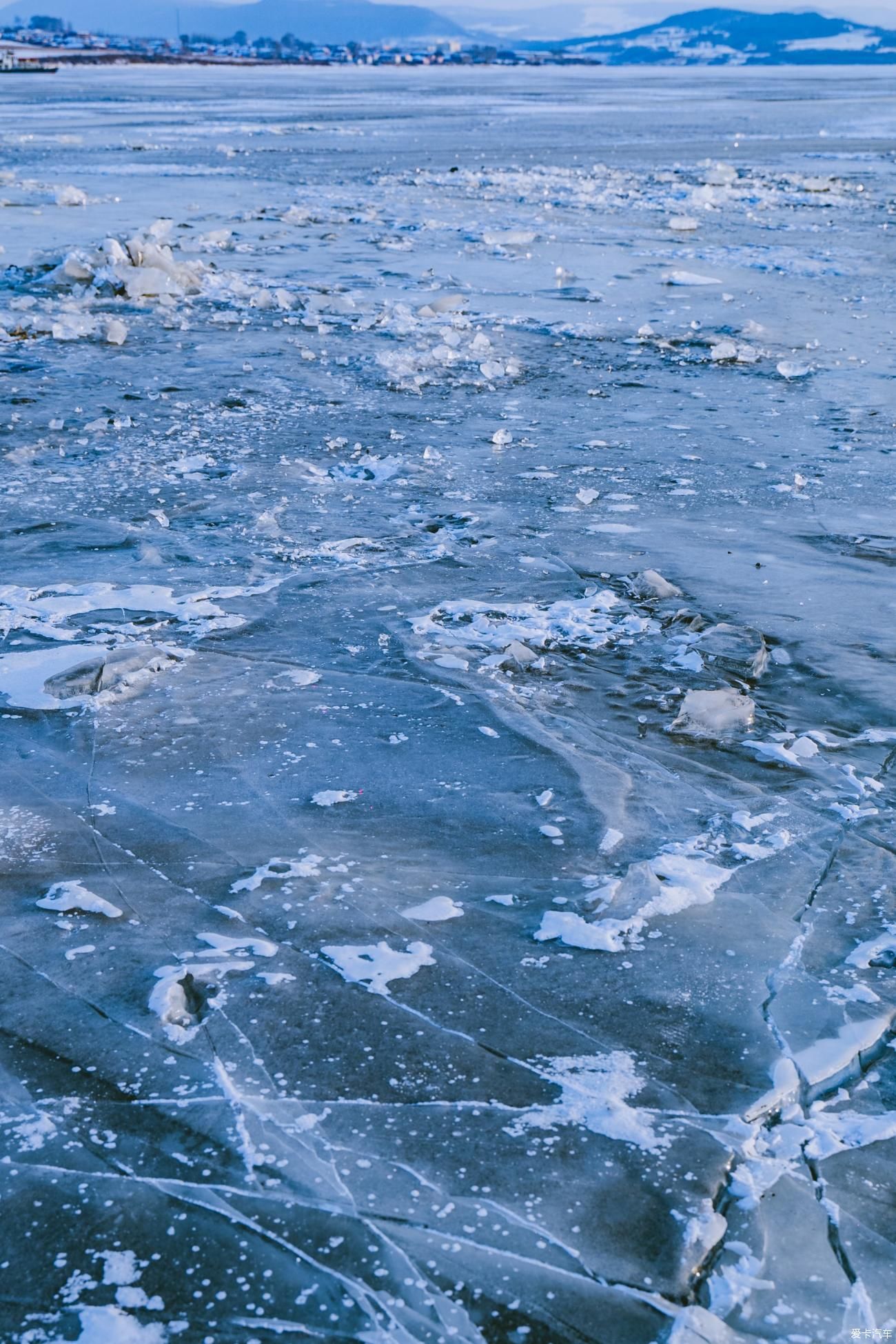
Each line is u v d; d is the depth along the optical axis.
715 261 14.89
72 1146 2.06
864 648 4.38
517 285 13.12
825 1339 1.73
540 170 26.30
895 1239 1.90
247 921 2.70
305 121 44.62
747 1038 2.34
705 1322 1.73
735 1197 1.98
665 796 3.33
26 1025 2.35
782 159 29.56
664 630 4.54
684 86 101.94
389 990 2.46
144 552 5.27
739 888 2.88
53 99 62.03
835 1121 2.15
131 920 2.70
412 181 23.98
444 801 3.26
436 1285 1.80
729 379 9.06
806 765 3.54
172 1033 2.33
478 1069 2.24
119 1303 1.77
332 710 3.82
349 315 11.37
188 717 3.77
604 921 2.69
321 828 3.12
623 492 6.33
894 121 45.91
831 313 11.59
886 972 2.56
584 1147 2.06
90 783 3.35
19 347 9.86
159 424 7.59
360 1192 1.96
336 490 6.31
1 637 4.36
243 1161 2.02
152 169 26.38
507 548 5.45
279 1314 1.75
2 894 2.81
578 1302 1.77
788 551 5.42
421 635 4.46
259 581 5.02
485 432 7.55
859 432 7.53
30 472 6.53
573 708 3.89
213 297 12.30
